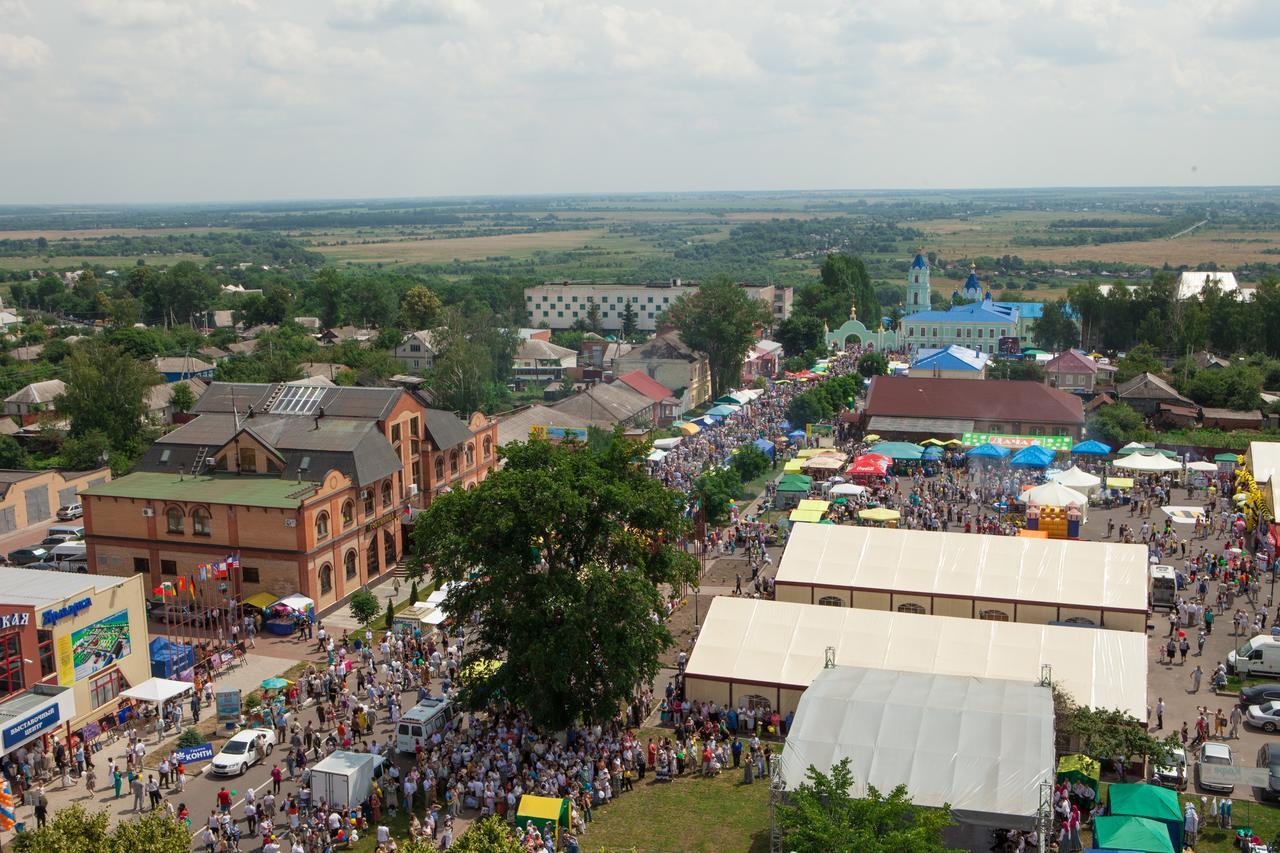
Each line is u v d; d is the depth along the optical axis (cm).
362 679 7525
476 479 11856
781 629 7419
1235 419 16050
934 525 10725
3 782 5675
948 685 6009
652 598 6631
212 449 9925
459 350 17462
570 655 6381
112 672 7231
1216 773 5859
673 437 14912
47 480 12431
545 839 5316
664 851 5509
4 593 7038
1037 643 7031
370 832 5775
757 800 6038
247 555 8931
